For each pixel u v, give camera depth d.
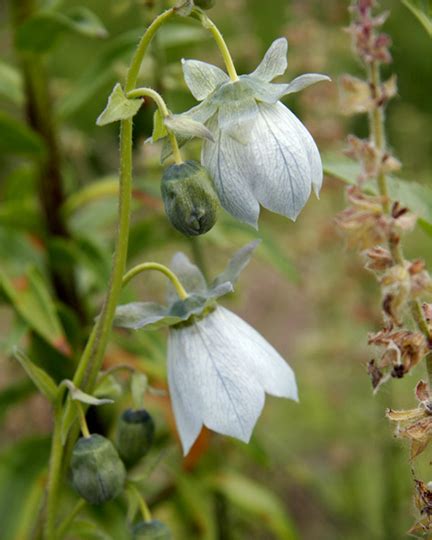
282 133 0.30
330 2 0.54
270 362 0.32
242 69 0.55
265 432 0.58
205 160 0.30
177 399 0.32
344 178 0.34
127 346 0.46
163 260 0.56
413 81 0.65
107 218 0.48
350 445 0.58
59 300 0.47
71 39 0.66
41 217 0.46
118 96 0.30
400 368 0.28
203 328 0.32
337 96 0.52
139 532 0.34
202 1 0.31
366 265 0.29
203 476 0.49
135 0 0.46
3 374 0.59
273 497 0.53
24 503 0.44
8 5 0.46
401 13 0.64
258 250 0.47
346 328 0.58
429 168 0.62
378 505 0.56
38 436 0.45
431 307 0.30
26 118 0.46
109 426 0.47
